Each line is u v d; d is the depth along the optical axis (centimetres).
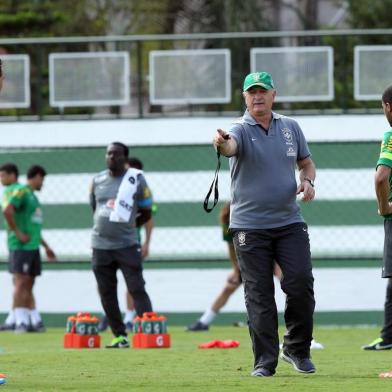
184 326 6725
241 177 3222
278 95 7106
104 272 4800
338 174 6800
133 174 4769
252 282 3206
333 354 4403
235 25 11006
